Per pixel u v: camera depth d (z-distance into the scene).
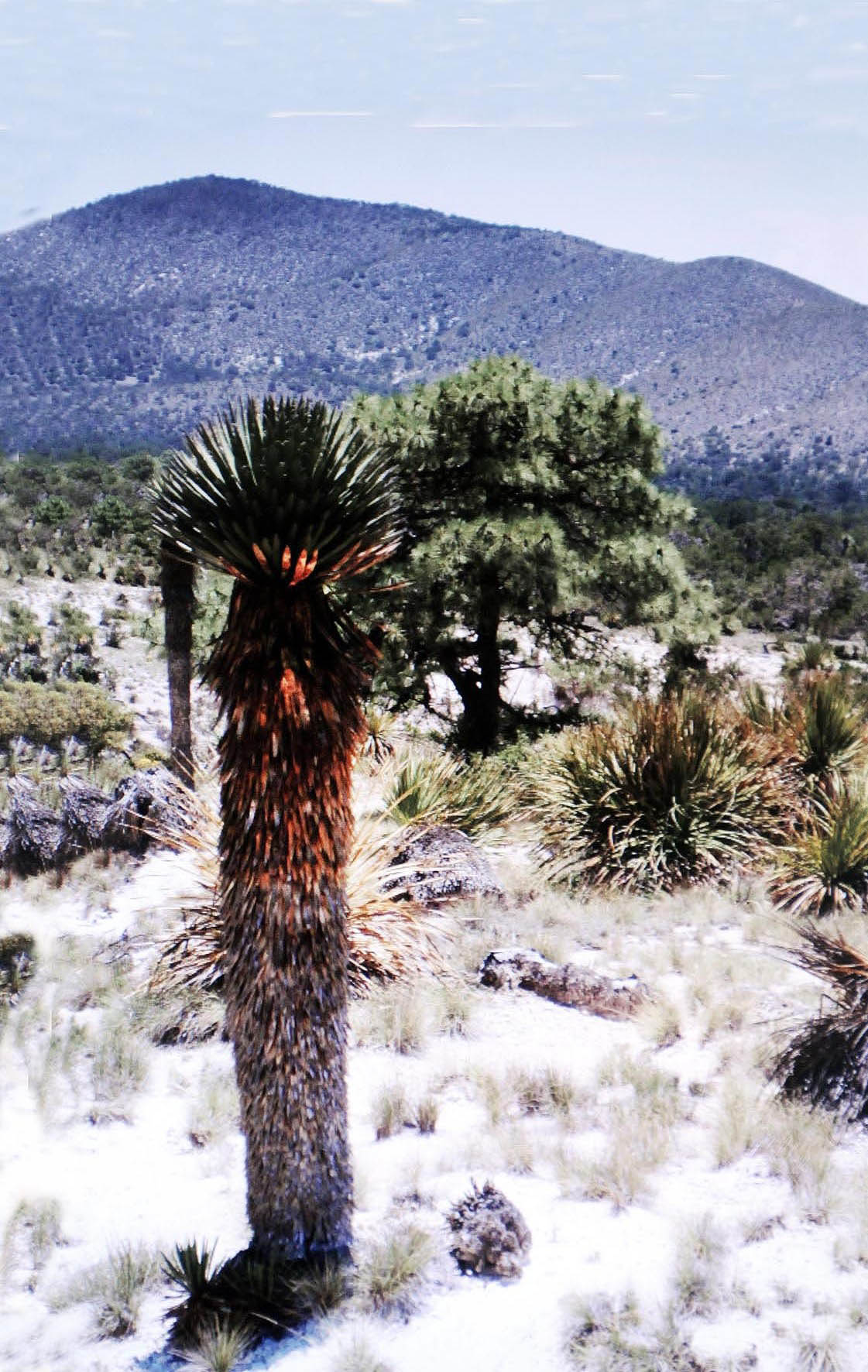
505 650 21.02
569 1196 4.51
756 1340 3.53
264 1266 3.81
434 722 20.88
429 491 18.88
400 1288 3.81
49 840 10.31
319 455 3.55
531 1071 5.67
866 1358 3.44
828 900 8.53
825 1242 4.12
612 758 9.88
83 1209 4.61
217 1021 6.43
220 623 16.67
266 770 3.64
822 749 10.85
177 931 7.56
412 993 6.68
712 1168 4.71
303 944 3.75
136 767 18.72
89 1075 5.84
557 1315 3.73
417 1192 4.52
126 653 38.94
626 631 31.38
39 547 57.56
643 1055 5.84
